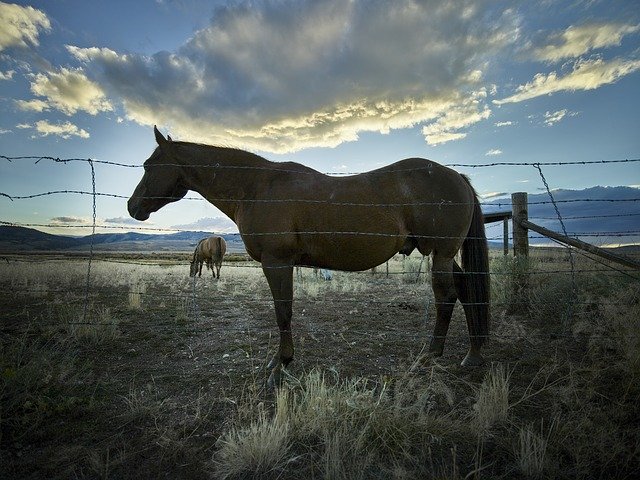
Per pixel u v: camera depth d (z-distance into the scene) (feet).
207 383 10.41
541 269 19.67
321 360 12.30
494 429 7.57
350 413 7.65
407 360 12.16
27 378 8.91
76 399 8.84
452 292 11.40
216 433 7.64
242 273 58.80
